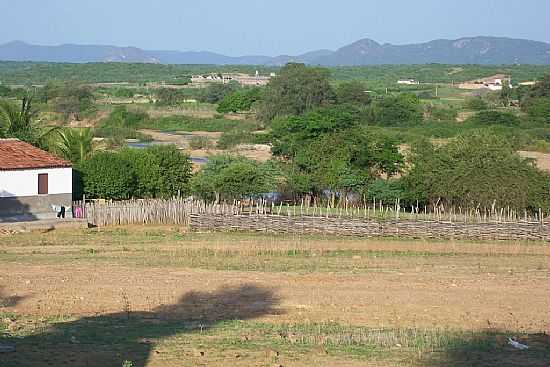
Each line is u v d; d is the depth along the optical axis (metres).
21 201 46.53
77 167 51.44
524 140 103.38
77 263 33.81
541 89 150.75
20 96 163.38
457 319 24.44
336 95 143.75
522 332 22.61
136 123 144.75
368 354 18.97
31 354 18.22
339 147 61.53
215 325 22.44
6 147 48.88
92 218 46.22
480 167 53.62
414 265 35.03
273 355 18.64
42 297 26.48
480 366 18.11
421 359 18.56
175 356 18.45
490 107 161.38
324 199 59.81
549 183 51.94
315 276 31.30
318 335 21.11
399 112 132.88
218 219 44.44
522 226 43.62
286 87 137.38
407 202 57.75
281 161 64.75
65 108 148.88
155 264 33.75
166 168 54.34
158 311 24.69
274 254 37.19
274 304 26.05
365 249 39.31
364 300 26.88
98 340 19.94
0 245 38.72
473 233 43.50
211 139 119.88
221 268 32.97
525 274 33.19
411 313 25.09
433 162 56.09
